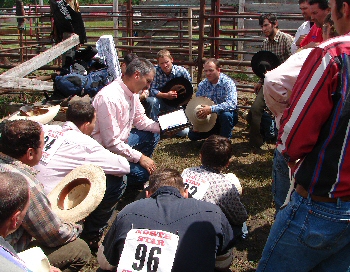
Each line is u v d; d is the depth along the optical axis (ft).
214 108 18.10
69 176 10.10
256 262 11.39
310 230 6.38
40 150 8.51
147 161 12.88
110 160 10.82
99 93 12.49
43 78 26.66
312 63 6.06
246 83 32.12
